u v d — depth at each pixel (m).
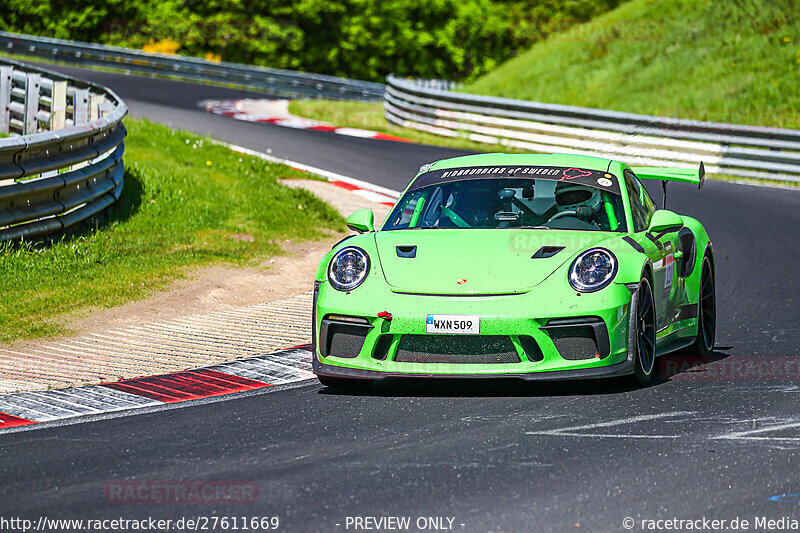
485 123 85.81
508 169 26.20
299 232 45.75
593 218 24.30
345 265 22.83
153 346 27.52
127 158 56.59
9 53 142.25
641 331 22.39
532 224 24.22
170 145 61.94
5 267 33.59
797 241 48.03
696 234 27.17
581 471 16.45
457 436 18.67
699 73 104.44
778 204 59.31
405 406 21.16
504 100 83.88
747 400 21.20
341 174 65.75
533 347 21.28
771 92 95.81
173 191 48.59
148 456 17.86
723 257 44.44
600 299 21.25
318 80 137.25
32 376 24.41
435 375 21.42
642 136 76.44
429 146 82.44
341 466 16.91
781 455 17.22
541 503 14.95
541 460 17.06
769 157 70.56
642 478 16.09
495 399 21.55
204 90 125.38
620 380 22.81
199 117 93.00
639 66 110.44
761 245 47.03
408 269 22.28
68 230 39.56
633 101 103.56
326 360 22.38
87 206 40.72
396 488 15.68
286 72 136.25
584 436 18.50
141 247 39.19
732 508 14.75
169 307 32.22
